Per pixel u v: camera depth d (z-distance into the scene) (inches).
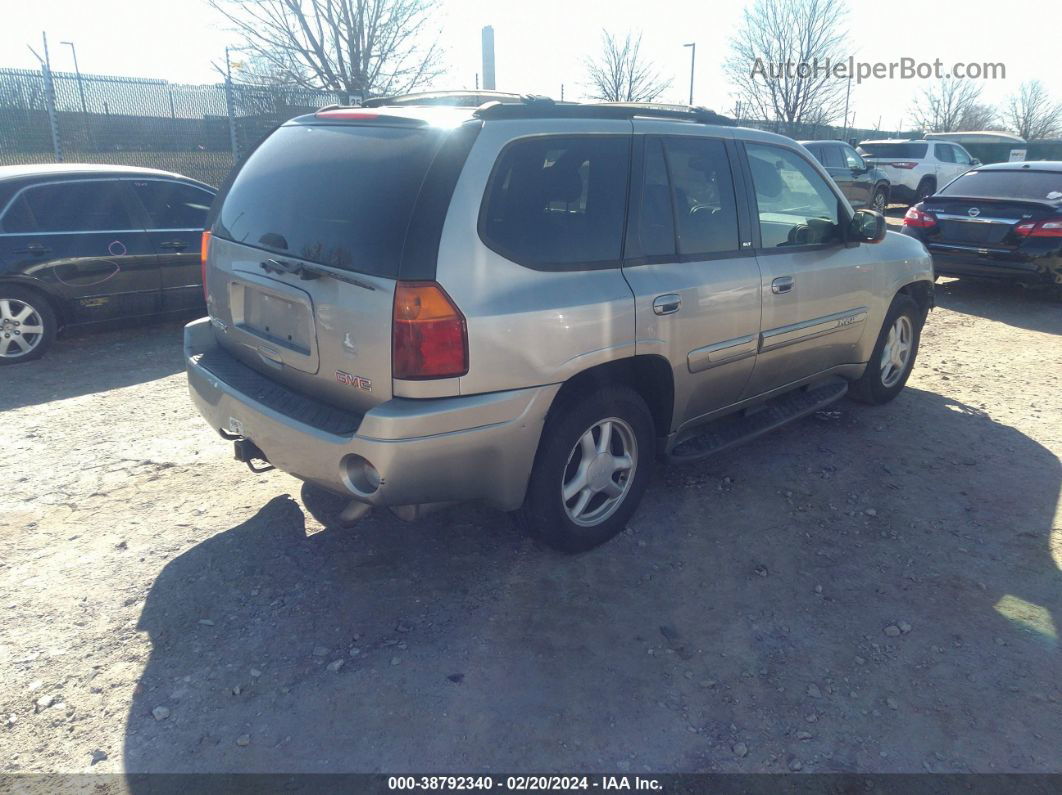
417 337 111.5
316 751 99.6
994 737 103.7
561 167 128.4
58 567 137.7
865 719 106.3
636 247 138.3
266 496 164.2
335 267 119.0
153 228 278.1
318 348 123.2
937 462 185.3
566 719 105.3
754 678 113.7
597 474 140.6
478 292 115.3
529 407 122.3
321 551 144.1
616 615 127.4
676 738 102.7
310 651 117.6
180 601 128.8
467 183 116.0
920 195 801.6
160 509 158.6
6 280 245.1
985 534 153.4
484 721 104.7
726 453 188.5
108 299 268.1
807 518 158.9
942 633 124.0
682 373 147.7
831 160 698.8
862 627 125.3
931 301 225.5
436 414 113.3
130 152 554.9
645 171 141.6
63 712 105.1
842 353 194.7
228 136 597.0
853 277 188.4
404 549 145.2
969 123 2052.2
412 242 112.0
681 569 140.7
